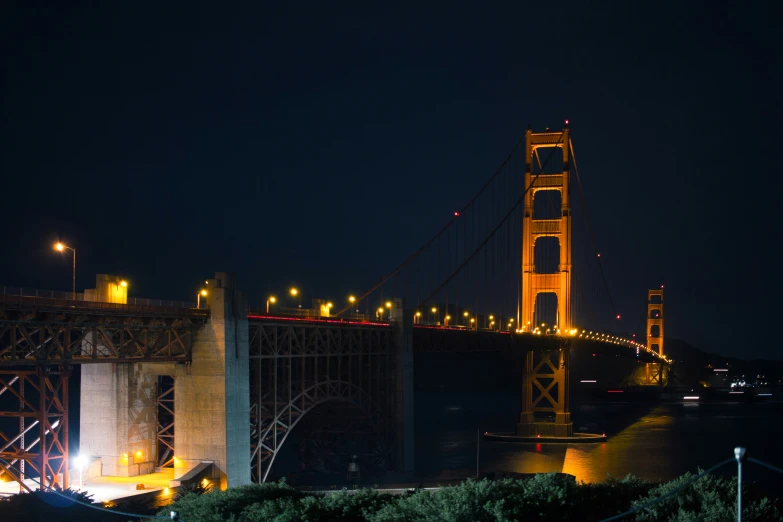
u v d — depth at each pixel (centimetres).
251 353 7725
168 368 6988
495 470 9788
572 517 2711
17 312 5319
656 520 2511
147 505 5547
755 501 2605
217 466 6762
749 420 19112
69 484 6500
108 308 5934
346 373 10538
